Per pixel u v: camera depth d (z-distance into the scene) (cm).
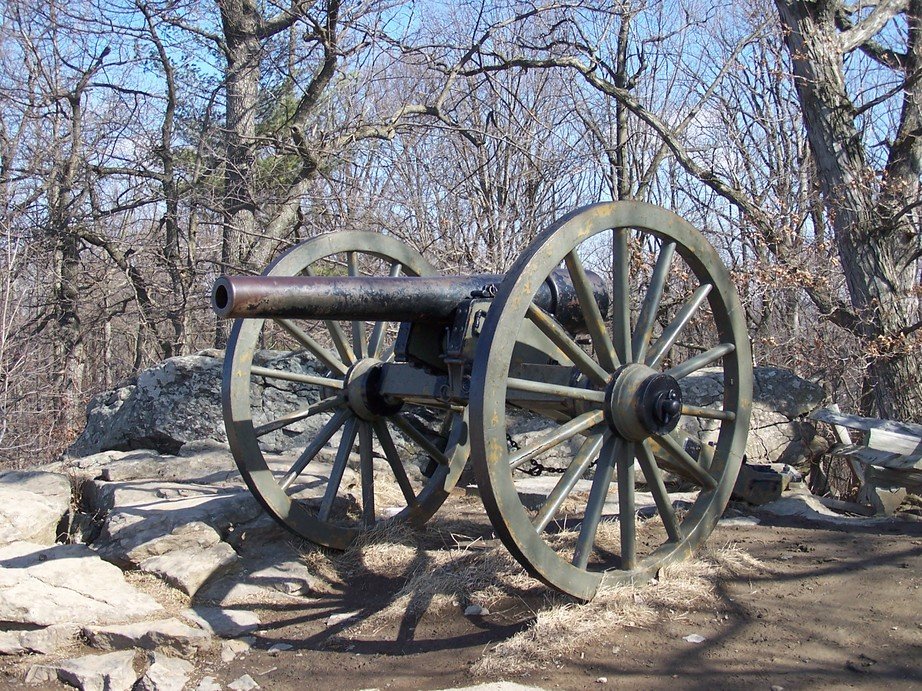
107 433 712
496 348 343
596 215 375
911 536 491
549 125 1506
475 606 417
